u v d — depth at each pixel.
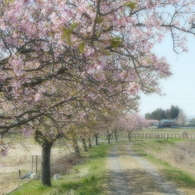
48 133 13.06
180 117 147.00
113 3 4.89
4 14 5.70
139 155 32.84
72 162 29.20
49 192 16.25
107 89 6.92
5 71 6.63
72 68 6.87
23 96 6.85
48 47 6.87
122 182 17.61
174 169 22.45
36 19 6.77
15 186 20.02
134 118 64.06
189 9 6.30
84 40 2.34
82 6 5.37
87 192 15.15
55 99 8.20
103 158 30.31
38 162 30.89
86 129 13.23
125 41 6.57
